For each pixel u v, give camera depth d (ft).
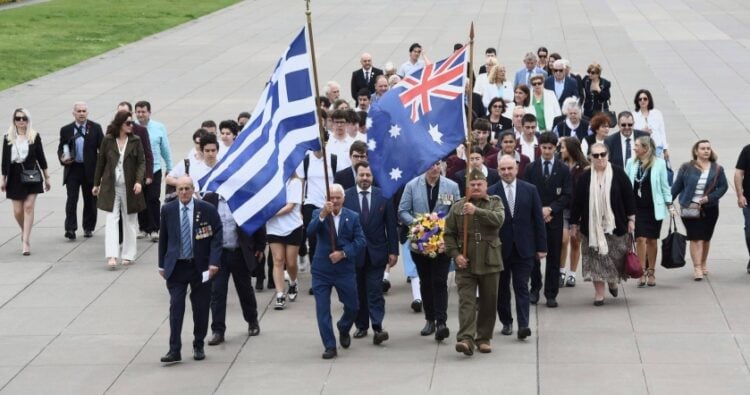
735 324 44.73
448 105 43.86
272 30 138.10
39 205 67.72
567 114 59.47
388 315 47.39
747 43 122.42
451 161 51.67
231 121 53.36
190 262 41.96
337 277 42.29
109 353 43.55
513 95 68.59
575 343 43.01
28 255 57.77
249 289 44.78
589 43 122.31
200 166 51.19
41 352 43.80
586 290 50.55
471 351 41.45
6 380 40.91
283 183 42.78
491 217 40.68
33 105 96.94
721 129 83.30
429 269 43.68
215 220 42.09
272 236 48.03
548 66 79.56
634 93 97.40
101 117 92.17
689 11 147.54
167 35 136.77
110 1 167.53
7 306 49.62
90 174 60.29
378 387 39.04
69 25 143.54
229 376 40.70
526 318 43.47
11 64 115.75
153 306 49.29
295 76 42.70
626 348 42.27
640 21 138.92
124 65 116.78
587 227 47.42
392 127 43.78
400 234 47.91
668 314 46.24
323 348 43.45
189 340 45.11
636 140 50.34
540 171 47.42
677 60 112.88
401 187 46.57
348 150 51.29
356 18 144.15
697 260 51.16
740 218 61.00
